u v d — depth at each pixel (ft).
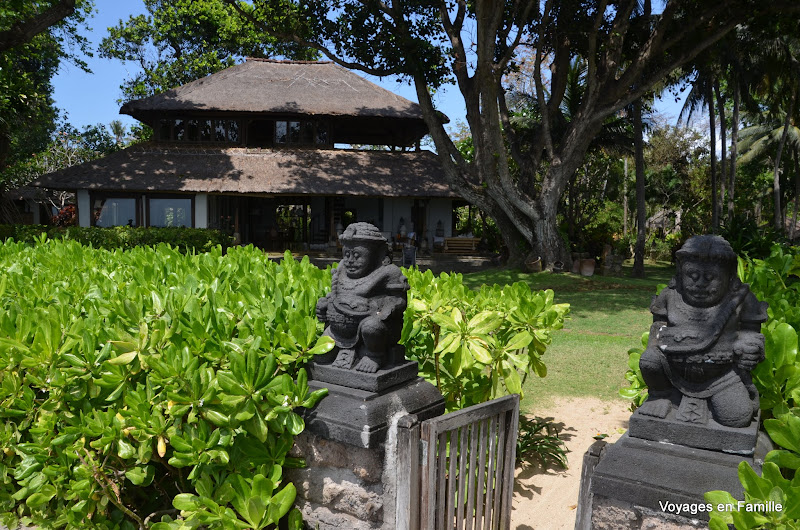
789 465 6.59
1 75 61.77
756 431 7.29
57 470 10.43
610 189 122.01
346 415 9.43
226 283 13.66
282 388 9.41
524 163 66.33
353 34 56.85
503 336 13.37
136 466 10.01
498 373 12.55
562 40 60.85
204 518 9.32
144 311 11.41
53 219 98.22
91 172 72.90
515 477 14.28
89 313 11.10
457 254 80.74
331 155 82.74
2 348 10.06
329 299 10.30
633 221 138.41
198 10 100.94
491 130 56.34
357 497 9.53
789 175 132.77
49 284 14.30
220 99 82.17
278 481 9.54
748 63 79.82
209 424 9.72
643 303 45.85
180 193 74.18
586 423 18.21
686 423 7.60
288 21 56.44
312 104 83.15
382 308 9.81
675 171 124.36
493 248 87.25
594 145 85.66
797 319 9.86
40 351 10.05
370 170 79.15
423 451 8.77
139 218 74.08
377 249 10.20
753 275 13.32
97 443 9.64
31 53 71.31
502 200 61.36
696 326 7.71
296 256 77.10
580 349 28.60
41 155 99.66
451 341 11.63
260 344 9.79
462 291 14.21
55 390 10.24
